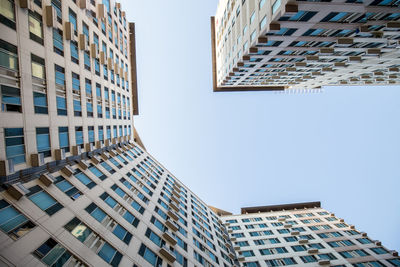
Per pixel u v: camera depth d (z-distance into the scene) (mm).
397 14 17297
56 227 13812
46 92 16359
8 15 12844
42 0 15984
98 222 17312
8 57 12820
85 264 13594
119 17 37062
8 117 12719
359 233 40938
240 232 43750
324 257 34906
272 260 35344
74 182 18938
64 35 18938
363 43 23500
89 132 23797
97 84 26078
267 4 18891
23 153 14039
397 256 34062
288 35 20781
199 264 24172
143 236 20422
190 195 45750
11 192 12734
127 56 40719
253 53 25047
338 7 15977
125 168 30828
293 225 45562
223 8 40500
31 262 11055
